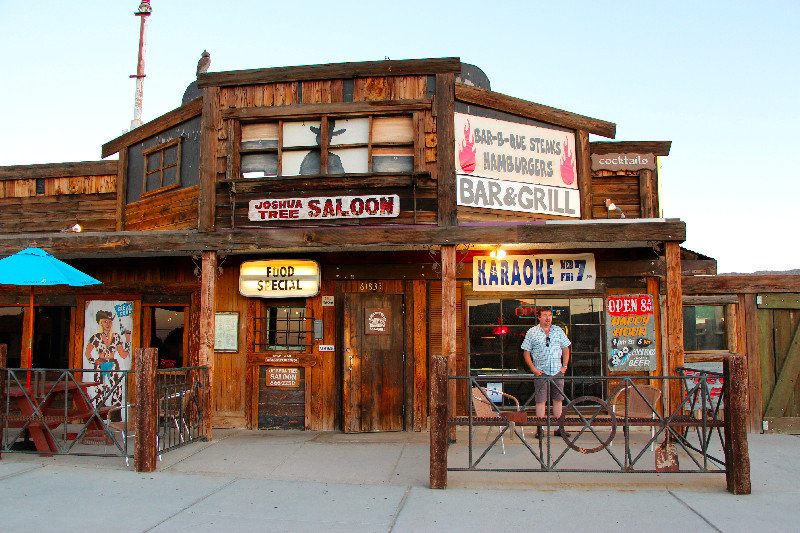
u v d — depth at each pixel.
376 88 8.21
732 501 5.21
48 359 9.67
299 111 8.27
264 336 8.92
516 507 5.05
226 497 5.35
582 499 5.28
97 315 9.50
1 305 9.69
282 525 4.62
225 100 8.44
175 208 8.91
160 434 8.20
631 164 9.23
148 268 9.45
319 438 8.04
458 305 8.68
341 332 8.77
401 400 8.56
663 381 8.44
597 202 9.24
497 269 8.69
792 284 8.52
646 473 6.02
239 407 8.84
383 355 8.61
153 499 5.26
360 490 5.59
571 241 7.47
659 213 9.21
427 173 7.86
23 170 10.34
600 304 8.66
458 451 7.07
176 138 9.10
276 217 8.06
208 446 7.45
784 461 6.69
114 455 6.50
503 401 8.41
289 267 8.73
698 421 5.75
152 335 9.42
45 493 5.40
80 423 8.70
